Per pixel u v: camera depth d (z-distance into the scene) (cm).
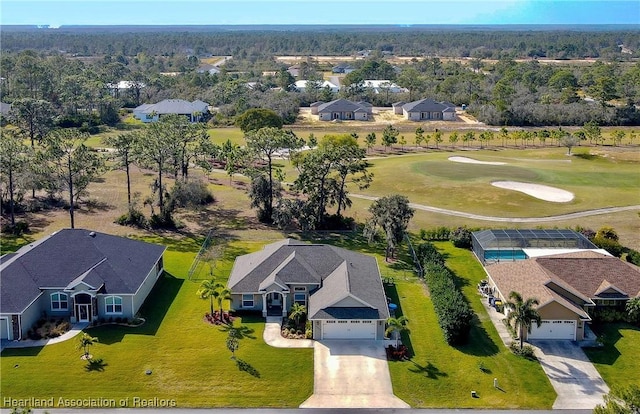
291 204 7981
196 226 8175
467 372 4750
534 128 16075
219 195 9594
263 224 8300
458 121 16888
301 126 15862
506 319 5497
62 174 8162
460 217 8556
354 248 7419
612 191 9850
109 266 5600
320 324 5184
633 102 18562
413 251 7088
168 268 6675
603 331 5447
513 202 9200
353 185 10162
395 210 6975
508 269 6084
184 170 9606
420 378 4659
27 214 8419
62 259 5619
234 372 4678
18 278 5325
